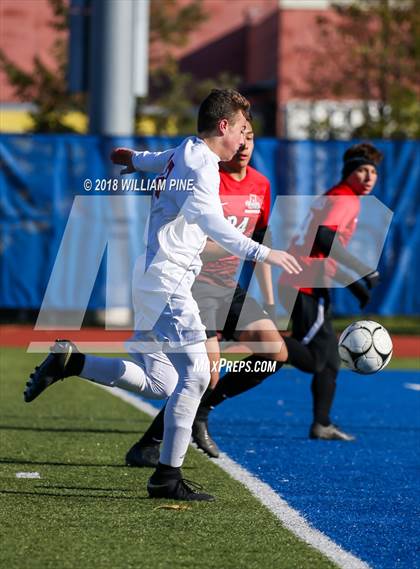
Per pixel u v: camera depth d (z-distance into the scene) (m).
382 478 19.69
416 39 66.69
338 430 24.25
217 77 100.12
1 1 95.88
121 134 49.09
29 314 53.12
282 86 84.62
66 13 75.75
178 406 16.78
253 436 24.55
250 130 20.53
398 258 47.91
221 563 13.59
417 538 15.19
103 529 15.20
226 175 20.84
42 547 14.17
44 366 17.08
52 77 72.94
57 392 31.03
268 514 16.45
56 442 22.56
